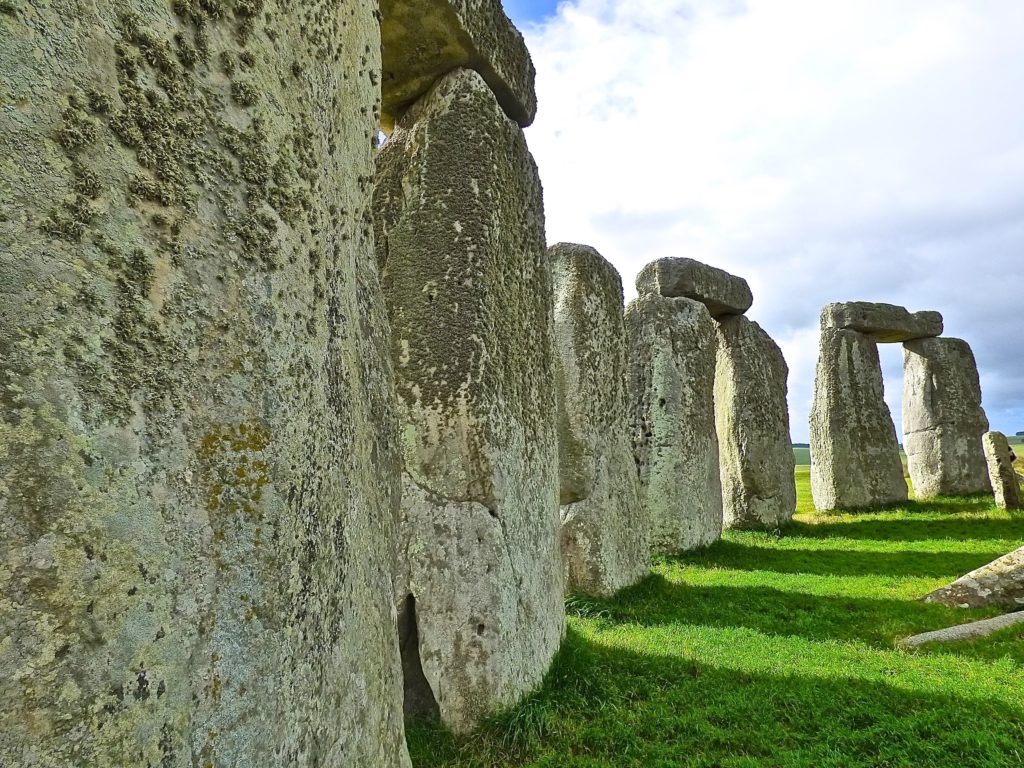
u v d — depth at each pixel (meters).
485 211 3.99
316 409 1.84
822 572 8.27
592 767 3.31
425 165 4.06
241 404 1.55
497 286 4.08
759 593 6.96
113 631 1.23
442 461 3.81
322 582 1.80
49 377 1.18
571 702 3.96
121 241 1.32
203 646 1.40
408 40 4.09
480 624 3.71
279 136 1.77
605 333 7.15
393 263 4.04
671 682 4.36
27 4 1.21
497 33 4.42
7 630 1.08
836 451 14.14
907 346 16.52
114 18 1.36
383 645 2.19
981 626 5.48
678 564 8.66
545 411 4.70
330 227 2.04
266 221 1.69
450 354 3.85
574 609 6.08
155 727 1.29
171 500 1.36
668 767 3.34
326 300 1.96
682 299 10.12
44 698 1.12
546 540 4.51
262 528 1.57
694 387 9.84
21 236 1.16
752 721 3.82
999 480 11.90
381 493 2.36
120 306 1.31
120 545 1.26
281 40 1.83
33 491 1.13
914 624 5.78
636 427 9.65
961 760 3.36
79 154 1.26
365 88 2.46
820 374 14.80
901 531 11.20
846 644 5.30
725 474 12.01
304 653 1.69
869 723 3.79
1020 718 3.78
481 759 3.37
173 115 1.46
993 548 9.29
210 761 1.39
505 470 3.96
